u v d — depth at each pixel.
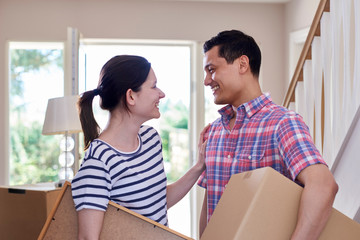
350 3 2.13
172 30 5.17
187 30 5.18
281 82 5.31
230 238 1.25
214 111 5.23
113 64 1.46
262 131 1.55
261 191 1.27
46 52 5.13
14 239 3.07
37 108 5.12
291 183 1.30
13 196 3.08
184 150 5.27
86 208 1.30
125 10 5.11
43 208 3.00
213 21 5.21
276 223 1.27
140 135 1.55
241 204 1.32
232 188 1.44
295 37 5.00
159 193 1.52
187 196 5.18
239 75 1.63
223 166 1.64
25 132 5.10
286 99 2.78
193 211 5.14
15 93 5.09
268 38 5.29
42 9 5.02
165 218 1.55
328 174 1.32
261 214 1.26
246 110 1.60
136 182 1.43
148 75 1.49
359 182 1.87
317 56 2.43
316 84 2.42
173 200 1.76
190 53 5.29
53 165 5.12
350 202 1.92
